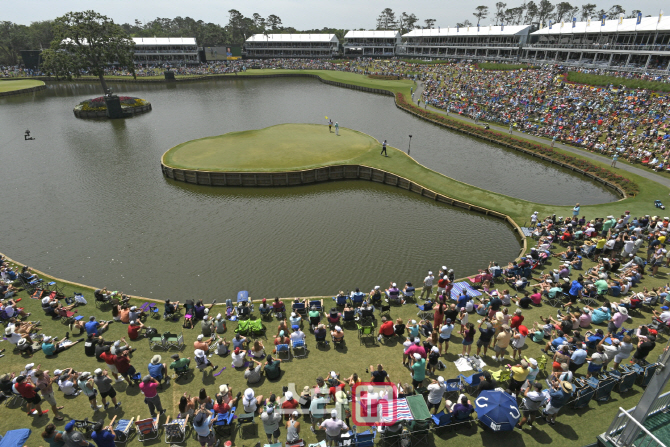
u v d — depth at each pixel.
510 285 27.14
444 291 24.62
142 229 39.25
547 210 41.34
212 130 79.69
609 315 21.02
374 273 32.12
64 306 24.44
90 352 19.44
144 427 14.79
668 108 64.00
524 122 73.81
